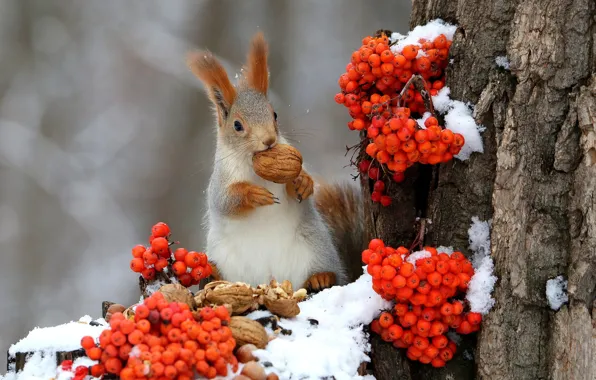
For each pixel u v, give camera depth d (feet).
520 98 8.95
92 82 19.85
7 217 18.28
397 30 20.02
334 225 9.91
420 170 9.23
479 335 9.02
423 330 8.96
